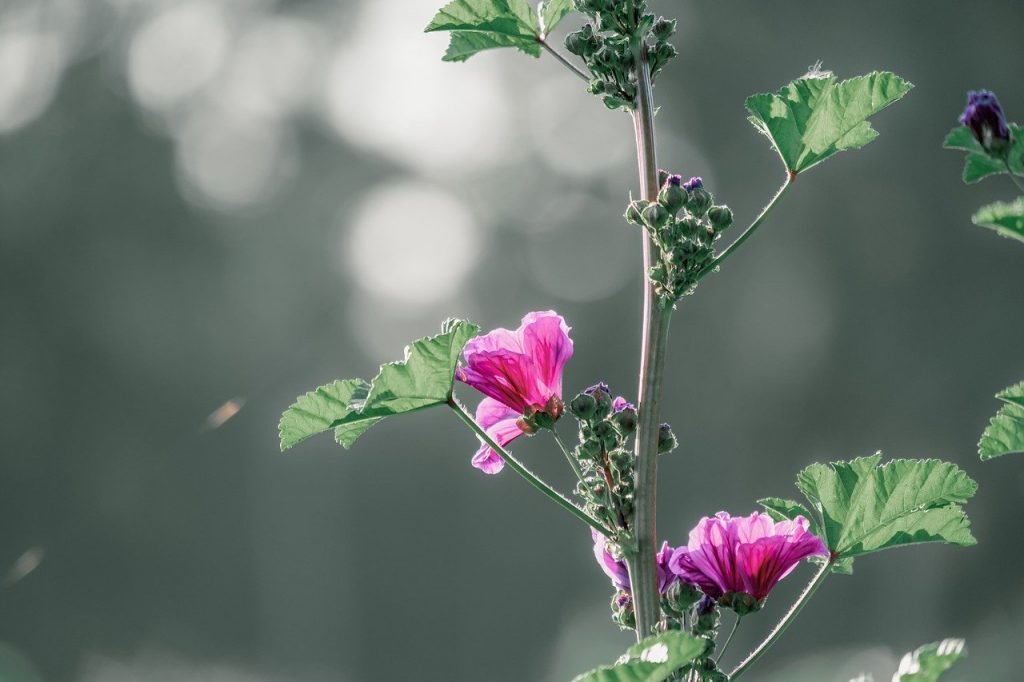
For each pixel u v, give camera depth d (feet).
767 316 86.99
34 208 140.05
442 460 154.81
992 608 66.33
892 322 78.89
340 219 173.37
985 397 75.41
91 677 122.11
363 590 152.76
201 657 137.59
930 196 77.25
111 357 136.56
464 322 9.21
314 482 153.07
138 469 134.92
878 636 71.05
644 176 9.51
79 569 128.88
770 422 86.58
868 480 9.48
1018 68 76.02
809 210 81.97
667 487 94.22
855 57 80.28
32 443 130.52
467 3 10.35
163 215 146.82
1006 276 76.18
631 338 116.06
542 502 137.59
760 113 9.87
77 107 147.84
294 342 160.76
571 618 133.28
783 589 75.25
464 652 146.41
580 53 9.85
